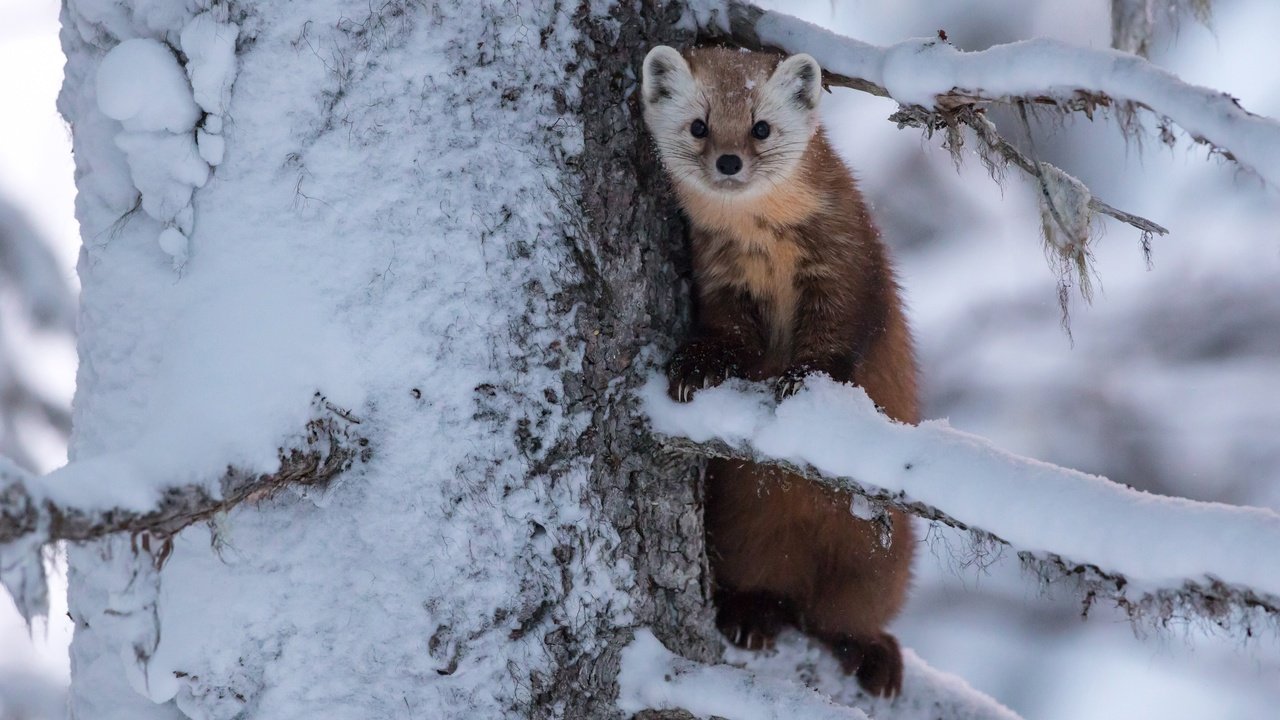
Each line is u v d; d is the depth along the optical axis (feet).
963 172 61.87
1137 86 19.16
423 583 21.67
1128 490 18.76
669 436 24.31
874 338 31.73
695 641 26.30
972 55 21.52
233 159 21.20
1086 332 63.98
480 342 22.03
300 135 21.25
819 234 31.14
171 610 20.93
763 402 23.57
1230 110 18.31
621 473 24.16
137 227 21.67
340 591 21.61
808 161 31.32
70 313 50.39
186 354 20.94
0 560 15.96
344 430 21.27
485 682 21.86
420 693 21.61
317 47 21.26
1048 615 65.31
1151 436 62.44
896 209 63.36
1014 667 64.49
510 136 22.53
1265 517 17.34
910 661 31.27
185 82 20.93
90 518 16.93
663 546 25.26
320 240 21.29
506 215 22.35
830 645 30.83
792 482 28.22
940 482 20.21
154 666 20.71
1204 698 62.03
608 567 23.63
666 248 27.58
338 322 21.25
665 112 27.96
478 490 21.94
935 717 29.60
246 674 21.22
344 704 21.49
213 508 19.10
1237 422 62.08
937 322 64.13
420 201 21.72
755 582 29.96
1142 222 22.03
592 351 23.59
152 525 18.08
